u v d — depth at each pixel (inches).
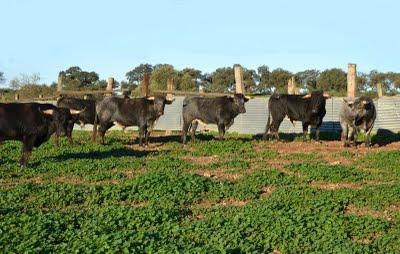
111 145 978.7
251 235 416.2
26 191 554.9
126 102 989.8
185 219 476.4
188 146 979.9
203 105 1031.0
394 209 534.3
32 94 2153.1
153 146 989.8
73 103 1099.3
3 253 344.2
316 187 610.5
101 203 537.6
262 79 2930.6
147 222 440.1
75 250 348.5
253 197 569.3
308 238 406.0
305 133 1053.8
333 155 856.3
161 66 2402.8
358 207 538.6
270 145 991.6
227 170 722.2
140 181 598.9
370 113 922.1
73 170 693.3
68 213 471.8
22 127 705.6
